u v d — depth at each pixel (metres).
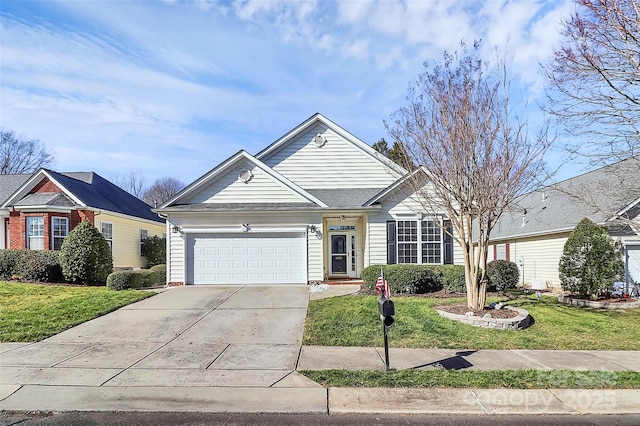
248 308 11.23
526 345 8.23
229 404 5.26
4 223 19.89
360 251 17.62
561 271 14.25
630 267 15.61
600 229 13.87
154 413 4.99
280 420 4.83
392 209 16.14
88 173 25.00
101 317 10.33
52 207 18.55
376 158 18.12
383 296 6.66
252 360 7.11
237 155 15.91
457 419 4.91
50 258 16.09
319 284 15.23
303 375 6.32
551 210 19.69
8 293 13.20
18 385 5.89
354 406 5.20
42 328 9.17
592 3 9.05
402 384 5.92
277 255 15.65
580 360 7.29
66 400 5.36
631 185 14.94
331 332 8.89
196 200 15.90
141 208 26.88
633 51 9.07
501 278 15.20
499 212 9.96
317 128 18.41
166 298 12.62
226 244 15.66
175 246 15.49
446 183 10.56
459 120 9.83
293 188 15.90
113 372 6.48
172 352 7.59
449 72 10.33
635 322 10.48
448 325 9.41
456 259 15.84
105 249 16.47
